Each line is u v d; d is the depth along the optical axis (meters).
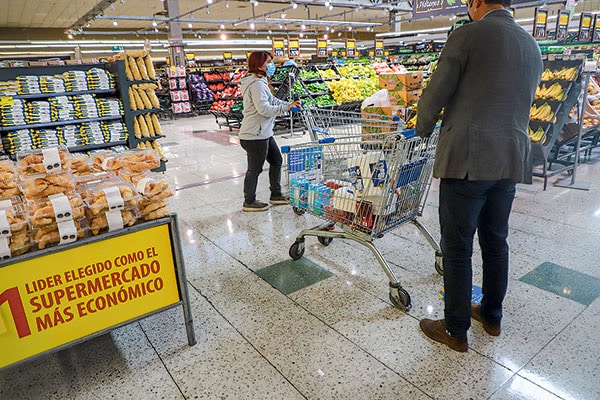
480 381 1.74
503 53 1.58
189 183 5.16
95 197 1.74
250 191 3.95
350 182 2.53
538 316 2.16
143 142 5.17
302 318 2.25
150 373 1.88
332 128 3.10
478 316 2.15
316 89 9.26
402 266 2.78
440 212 1.84
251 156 3.81
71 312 1.71
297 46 13.15
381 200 2.23
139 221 1.87
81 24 18.53
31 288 1.60
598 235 3.12
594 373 1.76
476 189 1.69
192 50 27.27
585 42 8.16
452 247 1.82
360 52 17.95
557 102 4.18
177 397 1.74
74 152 4.69
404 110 3.89
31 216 1.58
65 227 1.63
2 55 22.09
